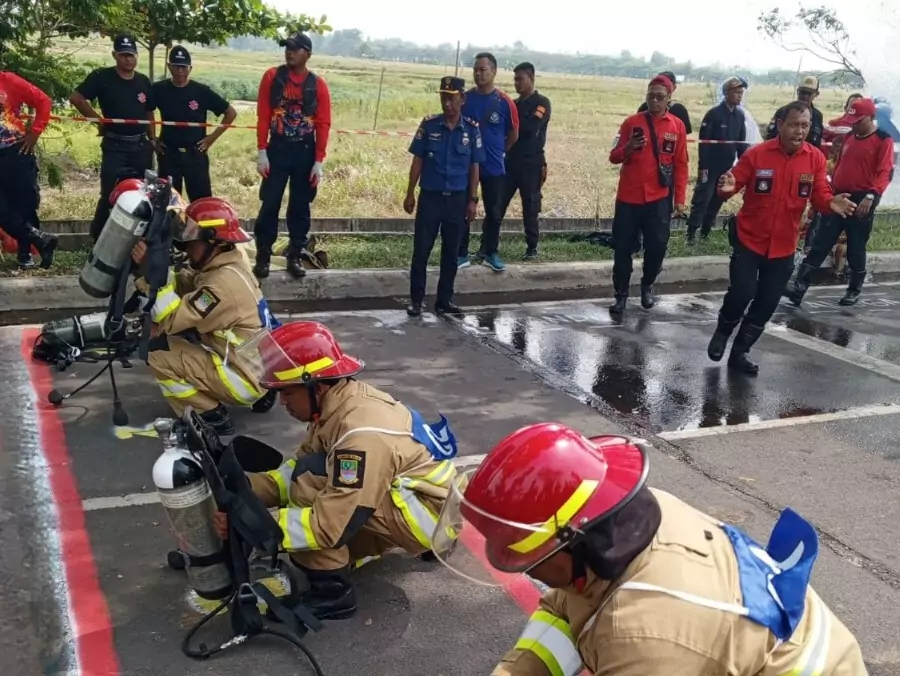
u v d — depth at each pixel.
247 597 3.09
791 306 8.82
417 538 3.30
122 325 4.91
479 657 3.24
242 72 29.73
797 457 5.18
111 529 3.91
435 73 42.59
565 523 1.80
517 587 3.65
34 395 5.32
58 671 3.00
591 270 9.22
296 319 7.35
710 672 1.79
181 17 9.97
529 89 8.94
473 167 7.58
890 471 5.04
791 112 6.06
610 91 44.12
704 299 8.97
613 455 1.97
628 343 7.28
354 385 3.30
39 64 8.60
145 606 3.39
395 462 3.19
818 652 1.91
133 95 7.93
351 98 23.69
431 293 8.44
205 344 4.78
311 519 3.11
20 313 6.99
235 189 12.12
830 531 4.29
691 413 5.82
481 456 4.95
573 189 14.45
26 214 7.46
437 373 6.26
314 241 8.45
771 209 6.25
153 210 4.48
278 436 5.00
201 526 3.05
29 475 4.35
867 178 8.49
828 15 15.56
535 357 6.77
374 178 13.20
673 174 7.87
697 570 1.85
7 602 3.34
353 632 3.32
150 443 4.78
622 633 1.79
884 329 8.16
